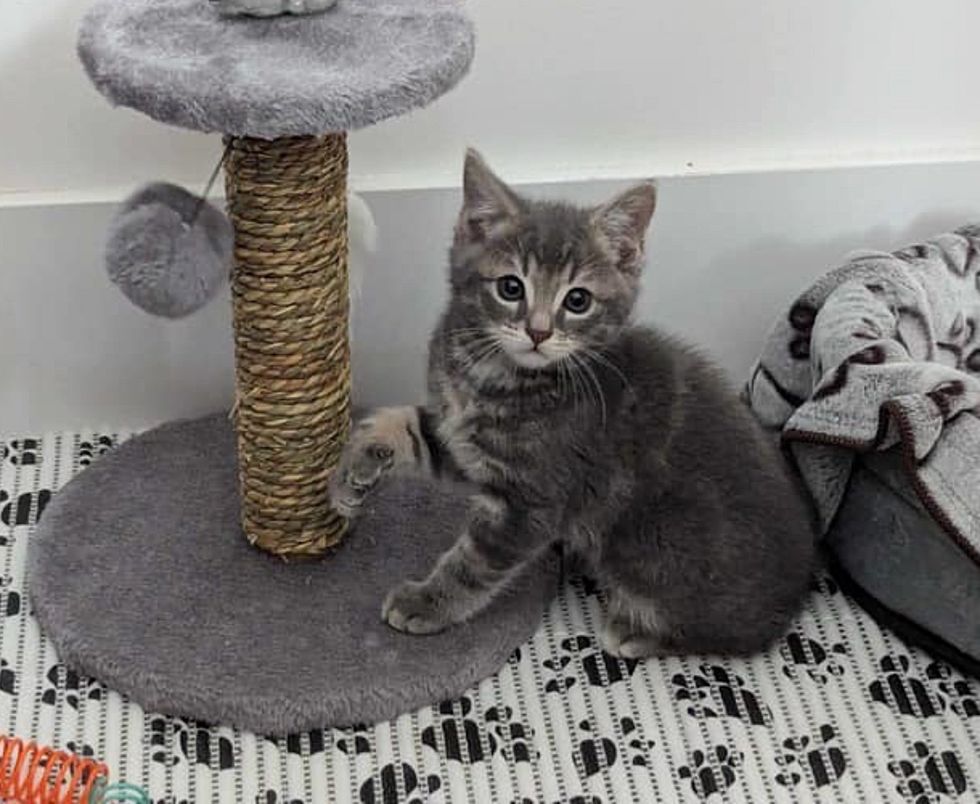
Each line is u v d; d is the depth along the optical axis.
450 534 0.80
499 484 0.71
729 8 0.82
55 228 0.81
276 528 0.76
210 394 0.88
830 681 0.75
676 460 0.72
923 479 0.71
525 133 0.85
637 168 0.86
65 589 0.75
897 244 0.90
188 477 0.82
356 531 0.80
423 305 0.87
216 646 0.72
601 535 0.74
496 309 0.68
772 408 0.85
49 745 0.69
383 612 0.74
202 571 0.76
